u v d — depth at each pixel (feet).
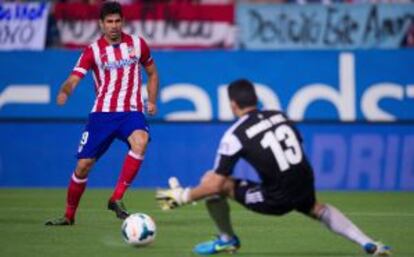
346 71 172.04
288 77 171.94
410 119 171.01
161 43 183.11
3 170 174.91
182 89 172.96
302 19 182.29
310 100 171.83
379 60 171.83
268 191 84.12
